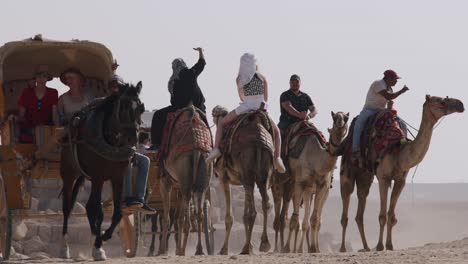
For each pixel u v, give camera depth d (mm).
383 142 27922
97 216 24031
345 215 29859
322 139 30031
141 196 26469
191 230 31625
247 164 26422
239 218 49719
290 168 30406
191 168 28109
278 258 22953
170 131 28859
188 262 22125
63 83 27406
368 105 29078
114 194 24031
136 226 29531
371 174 29719
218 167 28562
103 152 23562
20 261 25172
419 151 27266
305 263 21516
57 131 24703
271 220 49125
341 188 29859
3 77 27484
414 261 21625
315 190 30438
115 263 22453
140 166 26516
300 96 31781
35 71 28125
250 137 26531
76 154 24203
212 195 48938
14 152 25703
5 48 26375
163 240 30359
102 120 23750
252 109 27453
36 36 26656
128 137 23219
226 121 27812
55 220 42719
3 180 25906
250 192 26406
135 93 23328
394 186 28125
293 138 30328
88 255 40250
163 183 29922
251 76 27562
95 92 28328
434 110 26906
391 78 28922
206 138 28453
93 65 28125
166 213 30188
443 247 27703
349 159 29172
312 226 30016
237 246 45781
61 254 26156
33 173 25969
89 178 24406
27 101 26969
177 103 30516
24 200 26031
